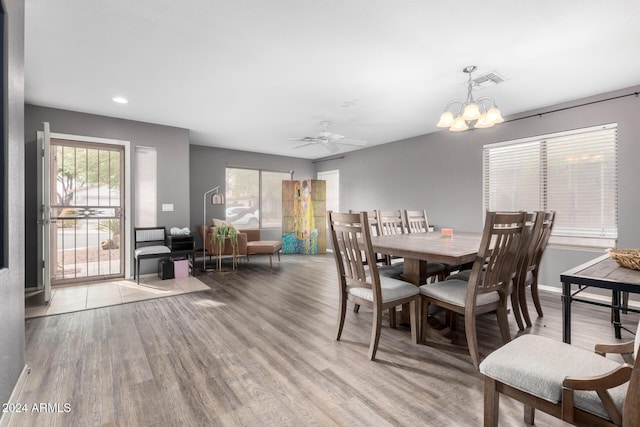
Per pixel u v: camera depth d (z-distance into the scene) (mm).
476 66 2846
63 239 4152
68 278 4191
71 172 4195
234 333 2570
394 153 6027
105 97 3637
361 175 6754
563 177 3848
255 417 1526
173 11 2070
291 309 3201
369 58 2701
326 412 1564
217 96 3617
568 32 2289
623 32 2281
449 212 5105
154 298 3572
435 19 2150
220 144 6371
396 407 1604
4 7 1453
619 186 3389
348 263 2365
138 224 4637
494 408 1212
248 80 3170
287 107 4020
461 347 2311
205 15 2115
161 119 4551
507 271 2178
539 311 2924
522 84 3252
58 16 2111
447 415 1544
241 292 3850
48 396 1692
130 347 2301
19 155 1768
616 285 1497
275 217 7586
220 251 5184
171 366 2021
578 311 3088
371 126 4969
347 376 1902
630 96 3322
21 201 1813
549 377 1070
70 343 2369
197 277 4703
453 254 2039
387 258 3645
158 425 1471
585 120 3637
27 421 1490
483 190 4648
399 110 4133
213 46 2518
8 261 1512
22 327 1821
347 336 2516
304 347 2307
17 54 1709
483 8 2023
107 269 4457
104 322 2818
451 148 5074
